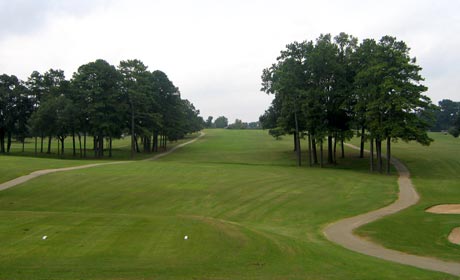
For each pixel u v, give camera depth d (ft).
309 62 174.81
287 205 96.58
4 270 38.60
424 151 241.96
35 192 101.65
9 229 55.31
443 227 72.59
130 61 225.56
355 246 62.13
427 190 119.34
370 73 157.89
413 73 157.89
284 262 45.37
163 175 131.03
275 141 354.33
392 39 164.25
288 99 183.32
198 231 57.41
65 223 59.72
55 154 243.60
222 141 364.58
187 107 416.87
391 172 172.55
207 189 110.73
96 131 219.00
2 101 231.50
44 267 39.88
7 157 181.16
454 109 620.49
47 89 246.06
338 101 179.52
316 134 179.93
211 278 37.99
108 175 126.93
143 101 226.79
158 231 56.65
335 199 104.47
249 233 59.36
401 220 79.82
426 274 43.27
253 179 130.00
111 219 63.57
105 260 43.09
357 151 248.93
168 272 39.42
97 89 210.38
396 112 159.22
